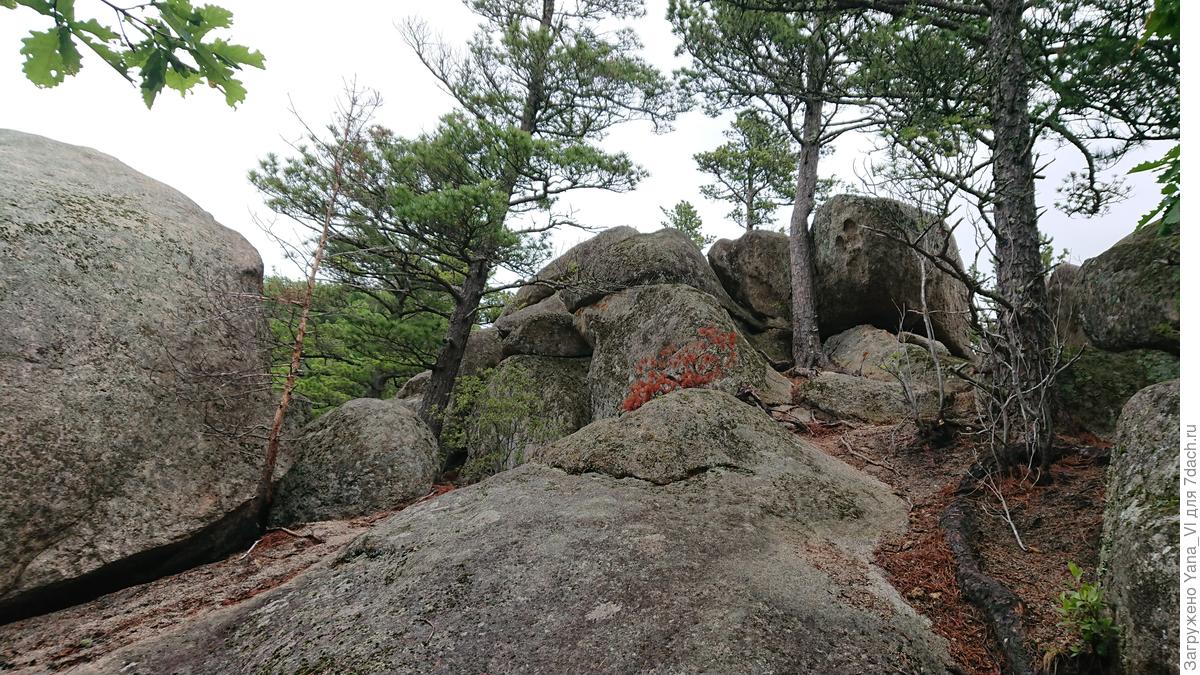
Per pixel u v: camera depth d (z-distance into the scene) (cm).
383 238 856
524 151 850
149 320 499
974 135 653
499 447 878
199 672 271
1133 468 259
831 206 1088
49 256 465
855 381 768
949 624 283
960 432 533
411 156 826
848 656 242
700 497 401
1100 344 474
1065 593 262
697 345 809
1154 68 541
